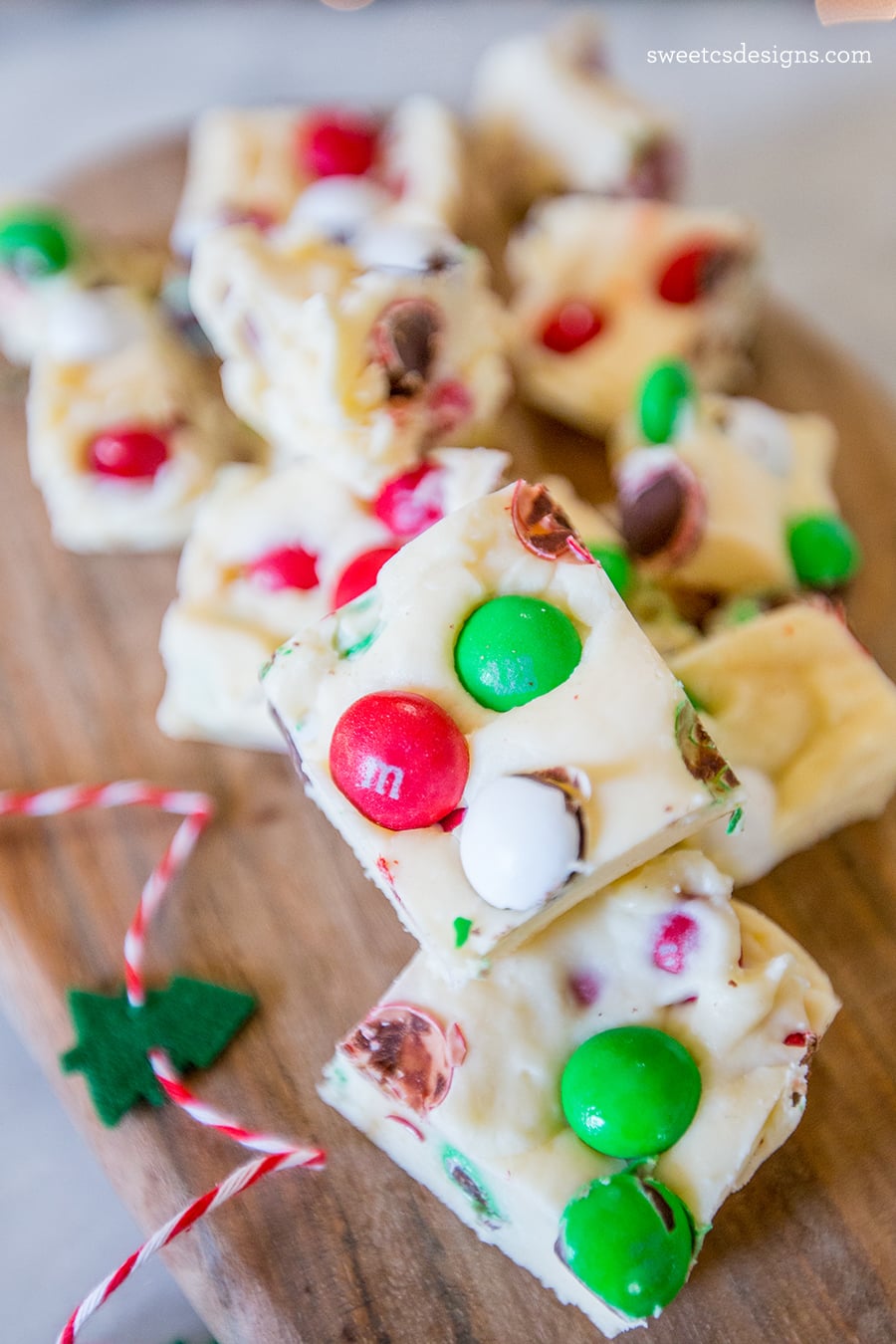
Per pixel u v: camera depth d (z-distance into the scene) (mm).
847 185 375
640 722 219
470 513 229
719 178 377
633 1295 214
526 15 414
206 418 294
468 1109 223
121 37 408
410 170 312
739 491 266
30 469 295
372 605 229
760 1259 230
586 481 296
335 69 403
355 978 248
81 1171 252
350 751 218
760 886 254
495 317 264
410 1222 232
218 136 318
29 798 259
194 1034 242
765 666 253
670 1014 228
